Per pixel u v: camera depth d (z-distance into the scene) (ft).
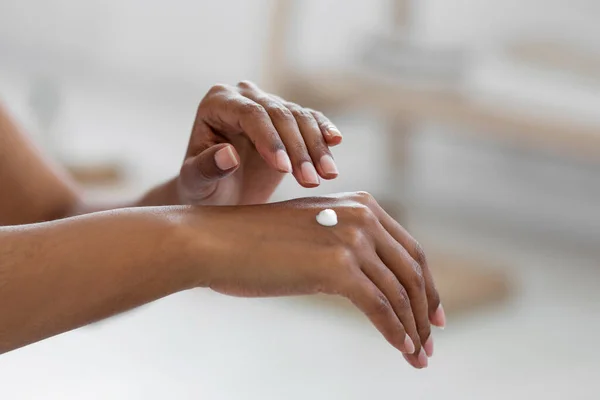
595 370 8.05
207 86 17.37
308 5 14.16
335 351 8.25
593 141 8.66
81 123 15.83
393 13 10.84
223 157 3.18
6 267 2.72
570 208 12.32
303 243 2.83
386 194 11.33
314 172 3.02
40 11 19.38
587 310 9.32
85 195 4.50
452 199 12.65
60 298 2.73
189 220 2.85
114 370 7.64
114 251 2.76
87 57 18.88
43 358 7.79
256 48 16.60
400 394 7.48
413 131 10.99
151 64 18.02
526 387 7.70
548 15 11.75
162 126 16.16
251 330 8.61
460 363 8.09
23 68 19.29
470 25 12.52
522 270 10.26
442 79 9.80
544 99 9.48
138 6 17.95
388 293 2.84
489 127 9.07
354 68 10.15
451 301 9.04
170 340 8.28
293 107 3.22
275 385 7.53
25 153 4.35
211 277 2.82
